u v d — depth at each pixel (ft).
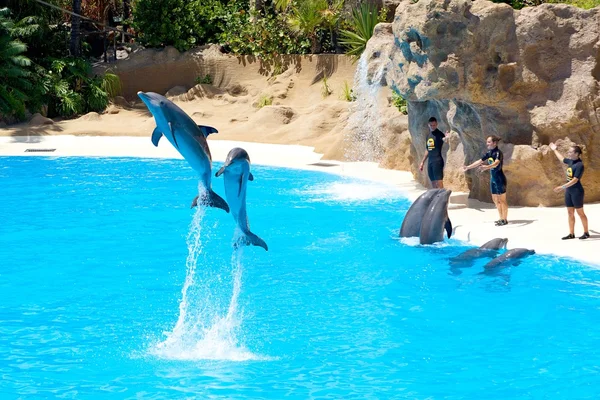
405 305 36.70
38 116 116.57
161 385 28.04
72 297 38.78
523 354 30.45
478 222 50.96
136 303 37.76
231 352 31.27
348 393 27.07
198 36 135.85
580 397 26.45
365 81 84.58
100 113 124.36
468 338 32.32
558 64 54.29
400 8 56.03
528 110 54.44
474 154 58.23
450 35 52.65
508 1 88.84
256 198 64.08
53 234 52.49
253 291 39.32
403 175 73.87
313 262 44.42
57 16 137.90
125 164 86.22
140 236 51.90
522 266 41.47
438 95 53.52
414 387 27.50
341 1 126.00
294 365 29.78
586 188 54.80
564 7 54.49
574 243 44.70
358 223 54.29
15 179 76.02
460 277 40.86
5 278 42.14
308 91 121.90
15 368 29.71
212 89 128.77
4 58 116.88
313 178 73.92
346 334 33.09
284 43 129.59
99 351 31.53
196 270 43.42
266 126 108.17
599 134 53.93
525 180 55.01
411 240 48.96
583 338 31.96
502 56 53.31
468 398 26.48
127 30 150.82
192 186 72.18
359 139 84.48
